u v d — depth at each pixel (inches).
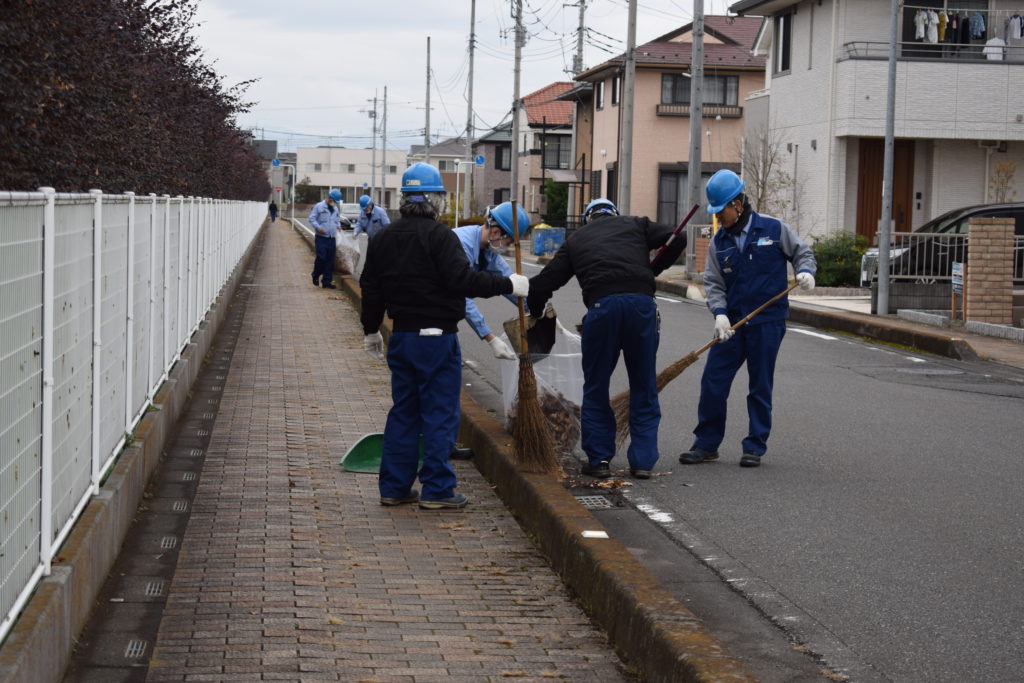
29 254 148.7
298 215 4648.1
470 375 463.5
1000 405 404.5
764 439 301.9
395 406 256.2
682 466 300.7
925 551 227.0
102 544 195.3
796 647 174.9
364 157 5452.8
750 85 1736.0
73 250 183.9
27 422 148.6
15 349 141.6
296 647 172.9
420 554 221.6
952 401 412.2
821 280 887.1
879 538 235.9
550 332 293.9
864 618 188.9
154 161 500.7
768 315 293.9
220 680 160.1
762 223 291.1
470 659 170.1
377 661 168.2
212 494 263.1
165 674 161.8
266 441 320.8
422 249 247.3
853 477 290.0
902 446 329.4
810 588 204.4
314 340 554.9
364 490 270.7
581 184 1969.7
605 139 1843.0
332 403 382.6
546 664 169.2
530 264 1264.8
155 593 196.5
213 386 414.6
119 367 241.1
